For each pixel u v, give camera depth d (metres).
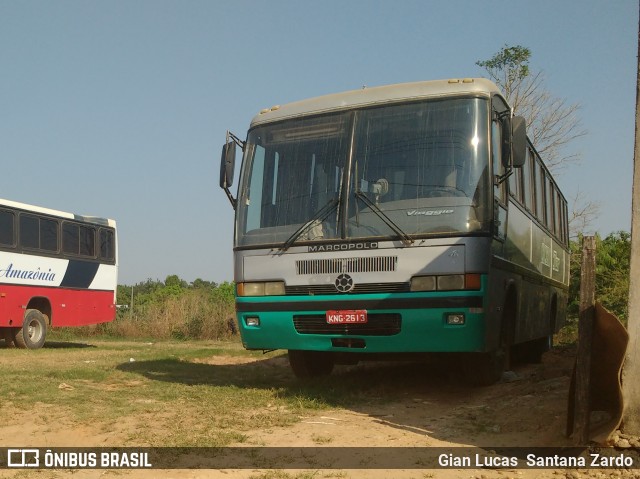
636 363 5.89
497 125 9.36
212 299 31.83
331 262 9.04
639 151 6.00
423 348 8.69
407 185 8.95
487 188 8.74
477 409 8.08
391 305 8.71
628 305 5.97
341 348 9.07
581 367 6.06
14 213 20.47
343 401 8.76
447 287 8.55
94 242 23.72
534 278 12.43
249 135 10.20
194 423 7.39
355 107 9.52
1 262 19.86
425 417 7.87
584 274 6.14
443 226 8.66
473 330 8.50
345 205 9.13
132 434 6.83
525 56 33.50
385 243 8.81
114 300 24.56
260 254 9.49
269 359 15.67
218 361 15.60
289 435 6.92
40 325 21.09
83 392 9.27
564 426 6.66
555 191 15.98
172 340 28.44
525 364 14.14
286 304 9.25
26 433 6.90
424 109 9.20
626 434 5.89
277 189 9.66
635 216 5.99
